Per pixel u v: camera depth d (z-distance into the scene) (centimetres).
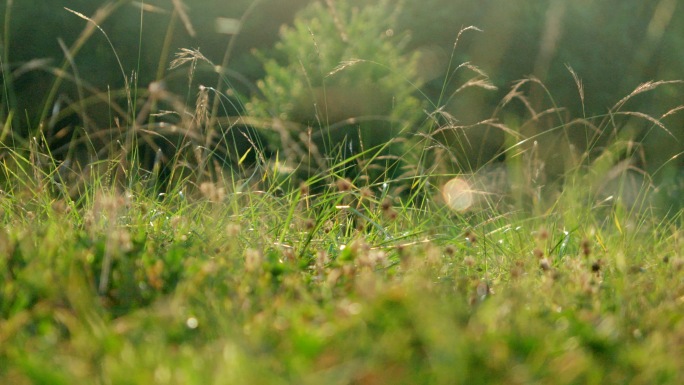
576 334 414
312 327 394
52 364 361
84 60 1820
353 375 341
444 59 1759
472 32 1798
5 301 425
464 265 638
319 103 1188
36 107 1775
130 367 344
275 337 386
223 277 484
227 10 1881
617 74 1819
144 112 747
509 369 352
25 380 346
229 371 334
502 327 400
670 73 1753
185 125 764
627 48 1823
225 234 620
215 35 1880
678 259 613
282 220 723
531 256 655
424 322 369
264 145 1209
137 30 1834
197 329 413
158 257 520
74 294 420
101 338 379
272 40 1898
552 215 817
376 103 1188
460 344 353
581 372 362
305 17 1398
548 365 366
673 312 480
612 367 377
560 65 1783
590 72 1811
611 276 610
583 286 521
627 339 426
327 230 719
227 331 384
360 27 1273
